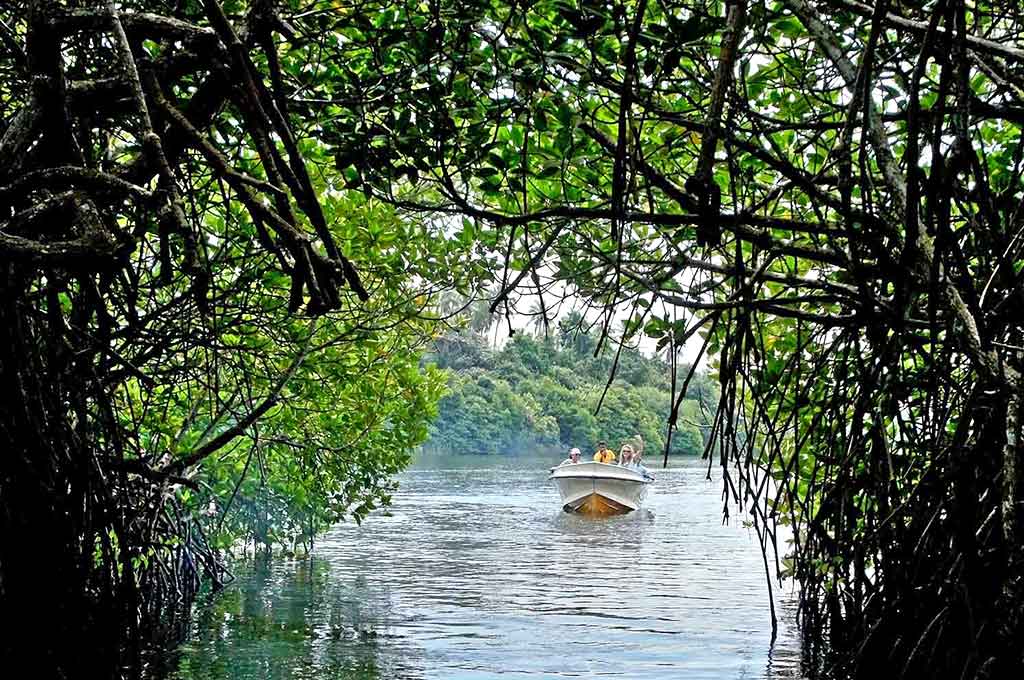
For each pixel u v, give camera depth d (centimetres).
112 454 977
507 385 9350
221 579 2075
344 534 3053
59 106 516
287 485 2152
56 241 495
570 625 1688
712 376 1174
